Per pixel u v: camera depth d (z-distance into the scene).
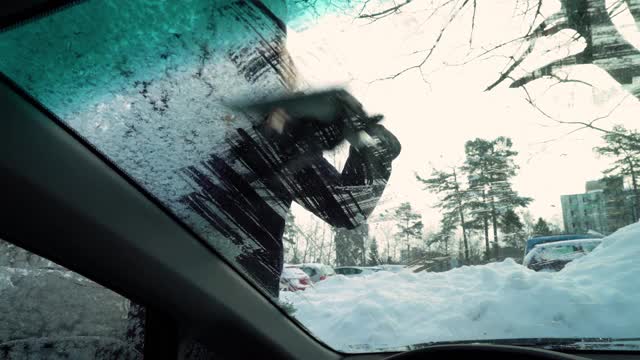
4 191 0.56
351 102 1.26
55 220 0.61
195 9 0.89
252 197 1.06
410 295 1.56
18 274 0.72
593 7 2.03
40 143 0.60
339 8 1.64
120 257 0.70
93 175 0.67
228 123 0.98
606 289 1.25
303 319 1.32
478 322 1.33
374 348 1.24
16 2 0.55
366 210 1.31
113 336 0.81
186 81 0.88
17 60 0.58
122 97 0.76
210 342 0.87
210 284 0.86
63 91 0.65
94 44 0.70
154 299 0.77
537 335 1.20
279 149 1.12
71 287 0.78
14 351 0.70
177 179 0.85
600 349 1.03
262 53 1.05
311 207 1.24
